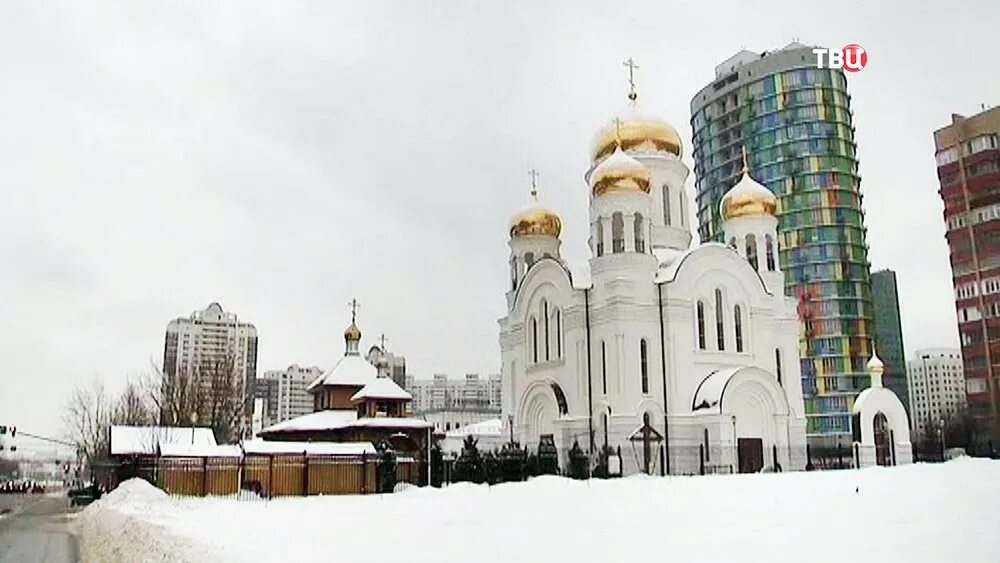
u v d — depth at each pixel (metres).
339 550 18.30
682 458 52.97
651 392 54.34
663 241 63.38
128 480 47.44
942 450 71.88
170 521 27.72
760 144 124.88
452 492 39.38
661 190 64.25
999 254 86.38
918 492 28.08
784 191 120.25
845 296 113.12
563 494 34.31
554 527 21.98
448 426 131.88
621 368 53.84
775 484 34.19
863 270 115.38
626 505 28.47
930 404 158.00
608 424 53.34
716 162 132.88
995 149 88.00
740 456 52.31
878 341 140.12
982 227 87.94
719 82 134.38
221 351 132.38
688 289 56.09
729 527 20.09
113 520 32.12
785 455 53.09
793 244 117.19
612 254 55.84
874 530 18.14
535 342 62.75
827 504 25.42
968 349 87.12
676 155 65.44
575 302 57.66
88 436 102.62
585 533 20.14
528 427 60.81
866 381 110.38
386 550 18.06
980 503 23.64
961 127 90.88
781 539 17.23
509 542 18.84
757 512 23.91
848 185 118.38
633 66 67.00
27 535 35.00
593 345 56.62
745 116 128.38
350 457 49.97
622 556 15.89
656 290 56.03
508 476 51.50
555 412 57.91
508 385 66.12
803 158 119.94
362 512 29.91
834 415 108.75
